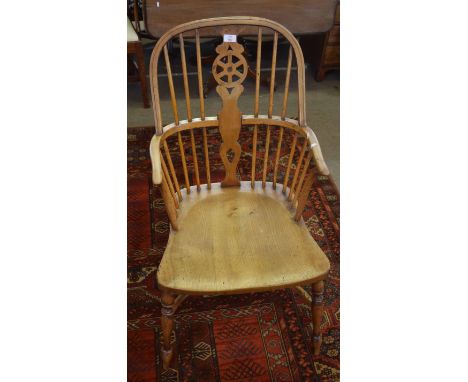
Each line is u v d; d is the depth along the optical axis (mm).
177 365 1452
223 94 1305
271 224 1319
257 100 1330
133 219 1984
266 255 1218
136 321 1583
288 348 1503
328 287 1699
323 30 2535
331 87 3061
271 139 2504
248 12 2402
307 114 2754
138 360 1468
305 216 2006
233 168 1442
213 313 1608
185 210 1373
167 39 1221
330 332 1551
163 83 3037
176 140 2469
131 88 2979
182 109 2783
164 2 2287
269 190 1465
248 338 1530
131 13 2801
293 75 3158
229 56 1263
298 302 1651
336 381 1411
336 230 1936
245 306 1636
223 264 1190
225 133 1369
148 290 1688
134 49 2533
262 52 3420
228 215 1352
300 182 1329
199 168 2270
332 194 2137
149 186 2178
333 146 2475
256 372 1436
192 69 3211
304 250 1234
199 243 1255
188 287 1134
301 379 1417
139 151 2410
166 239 1895
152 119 2678
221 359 1469
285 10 2426
